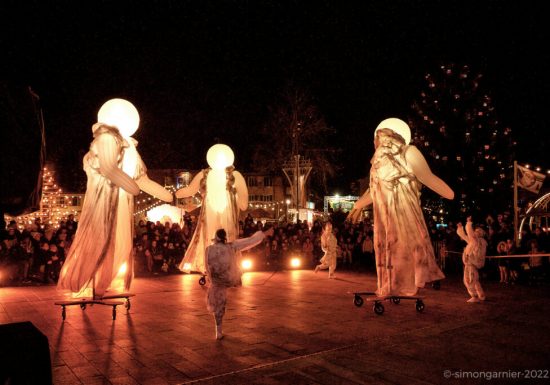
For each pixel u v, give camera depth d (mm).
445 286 14312
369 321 8750
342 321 8742
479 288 11133
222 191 14820
